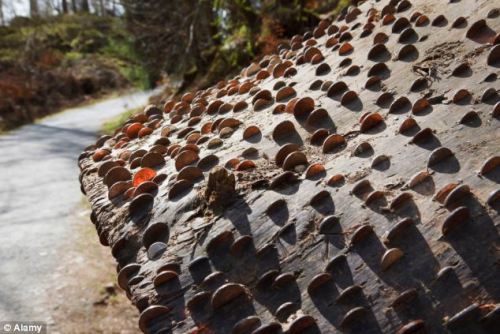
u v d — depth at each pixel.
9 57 5.64
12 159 2.97
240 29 2.49
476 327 0.36
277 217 0.47
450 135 0.51
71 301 1.41
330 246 0.44
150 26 2.96
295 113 0.62
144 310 0.43
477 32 0.63
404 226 0.42
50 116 4.50
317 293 0.41
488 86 0.55
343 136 0.57
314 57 0.76
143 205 0.54
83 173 0.68
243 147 0.59
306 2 2.15
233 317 0.41
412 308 0.38
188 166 0.54
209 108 0.74
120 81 5.61
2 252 1.69
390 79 0.63
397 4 0.82
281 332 0.38
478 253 0.39
